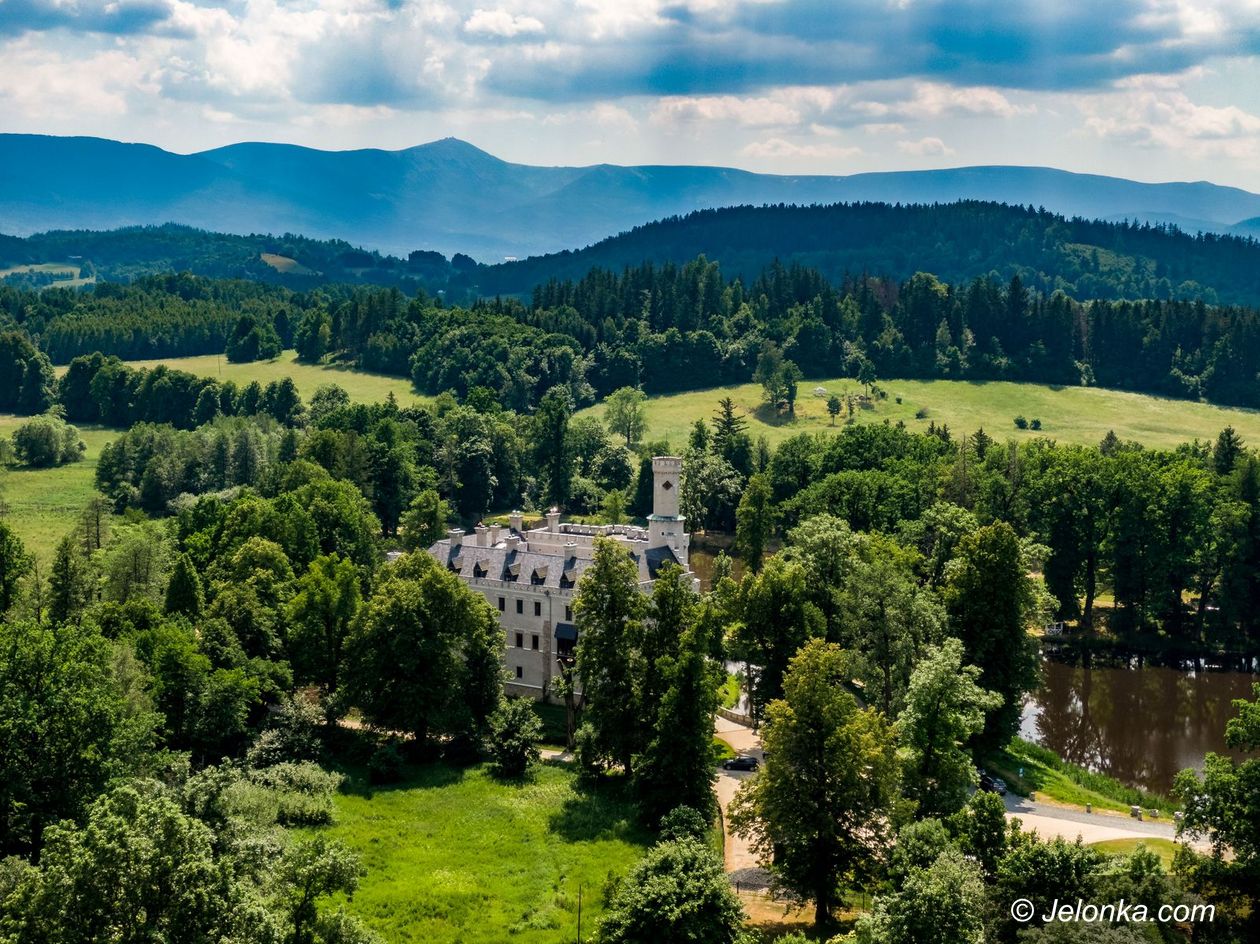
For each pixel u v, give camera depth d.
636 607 109.19
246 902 57.44
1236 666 164.50
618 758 107.75
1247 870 73.38
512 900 83.06
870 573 112.81
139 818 58.50
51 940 54.25
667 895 69.81
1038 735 137.12
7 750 79.06
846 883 82.56
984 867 73.44
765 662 120.88
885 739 84.12
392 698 112.62
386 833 93.81
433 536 179.62
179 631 106.75
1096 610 184.62
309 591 122.75
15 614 119.75
